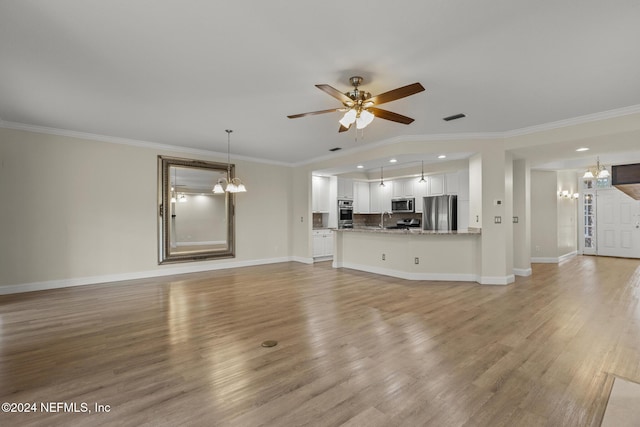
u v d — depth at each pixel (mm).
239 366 2398
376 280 5449
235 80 3055
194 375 2266
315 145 5855
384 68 2811
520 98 3506
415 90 2562
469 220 6078
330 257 8180
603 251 8625
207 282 5309
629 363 2430
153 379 2213
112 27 2219
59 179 4879
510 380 2189
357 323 3314
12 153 4516
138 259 5609
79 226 5047
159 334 3027
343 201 8359
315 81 3078
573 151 5027
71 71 2877
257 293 4566
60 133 4848
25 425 1731
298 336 2973
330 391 2062
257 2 1952
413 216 8227
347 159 6422
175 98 3518
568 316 3523
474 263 5312
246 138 5332
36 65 2766
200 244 6355
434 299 4223
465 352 2625
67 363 2445
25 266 4621
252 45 2449
